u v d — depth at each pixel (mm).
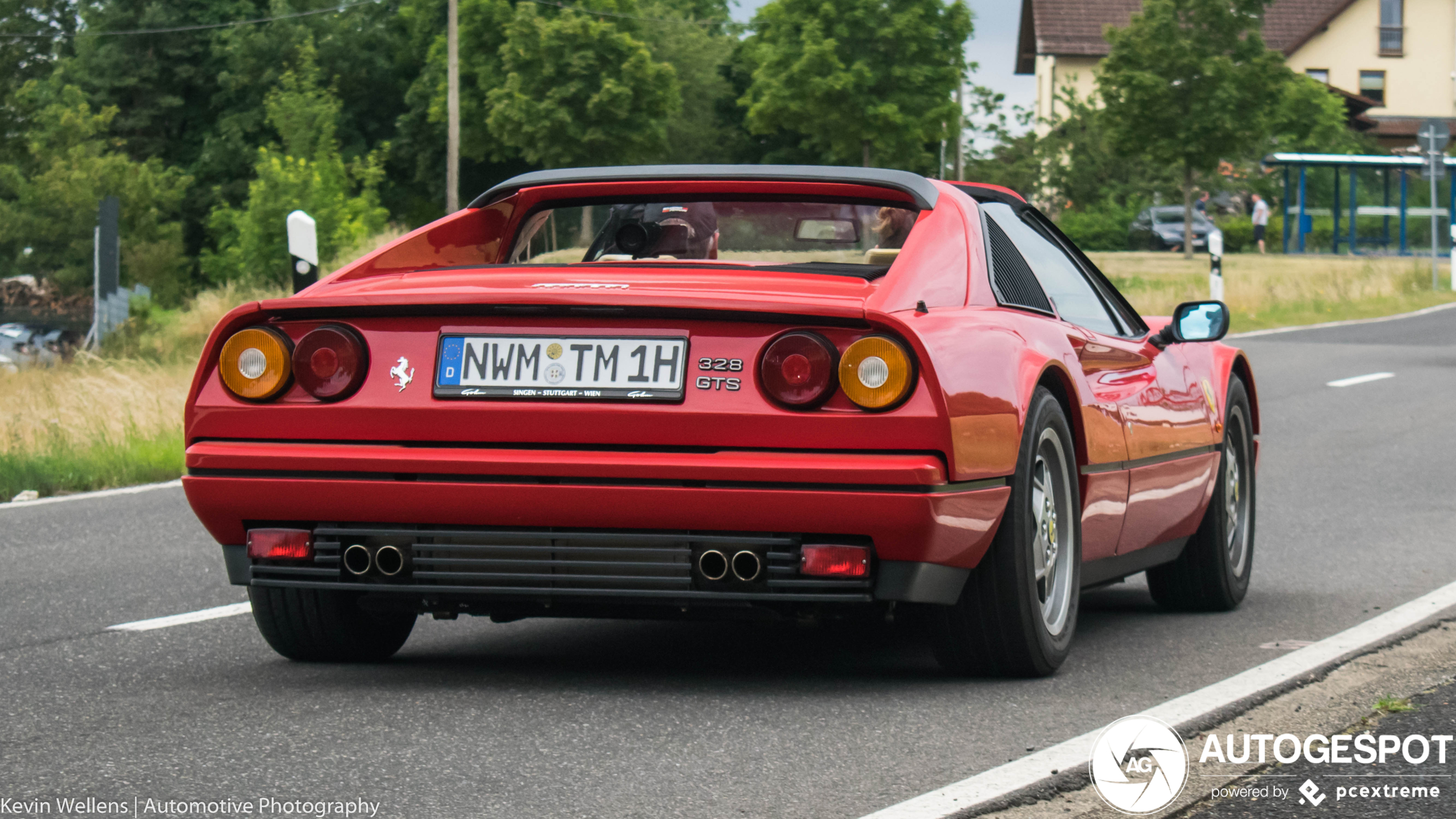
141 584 8984
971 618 5977
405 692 5945
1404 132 91312
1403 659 6539
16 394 21344
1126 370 7258
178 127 88938
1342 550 10219
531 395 5504
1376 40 92500
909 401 5316
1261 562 9867
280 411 5703
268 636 6477
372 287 6047
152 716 5531
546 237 7051
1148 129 59750
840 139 65750
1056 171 78438
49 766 4848
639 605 5617
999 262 6527
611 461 5395
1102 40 89688
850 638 7246
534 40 71312
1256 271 51156
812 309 5336
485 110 77938
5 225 57969
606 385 5457
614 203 6898
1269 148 75438
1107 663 6625
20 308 45188
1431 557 9844
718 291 5543
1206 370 8312
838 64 64562
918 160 71750
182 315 41594
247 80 84938
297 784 4609
